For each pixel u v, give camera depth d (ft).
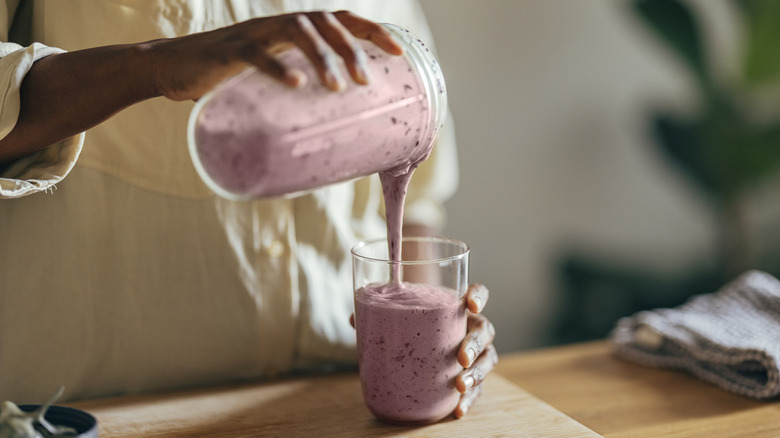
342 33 1.89
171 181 2.85
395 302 2.40
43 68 2.21
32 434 1.87
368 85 1.95
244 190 1.83
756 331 3.15
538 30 6.55
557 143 6.85
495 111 6.58
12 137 2.27
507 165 6.73
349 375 3.07
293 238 3.05
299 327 3.09
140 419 2.61
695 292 7.04
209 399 2.80
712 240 7.59
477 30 6.36
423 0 6.15
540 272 7.05
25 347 2.83
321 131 1.85
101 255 2.84
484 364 2.61
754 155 6.49
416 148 2.18
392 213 2.45
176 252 2.90
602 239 7.21
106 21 2.70
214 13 2.85
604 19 6.72
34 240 2.80
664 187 7.27
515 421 2.57
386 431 2.50
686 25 6.34
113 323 2.89
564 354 3.53
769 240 7.45
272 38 1.87
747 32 6.43
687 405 2.89
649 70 6.97
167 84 2.06
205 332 2.97
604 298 6.87
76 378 2.87
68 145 2.36
